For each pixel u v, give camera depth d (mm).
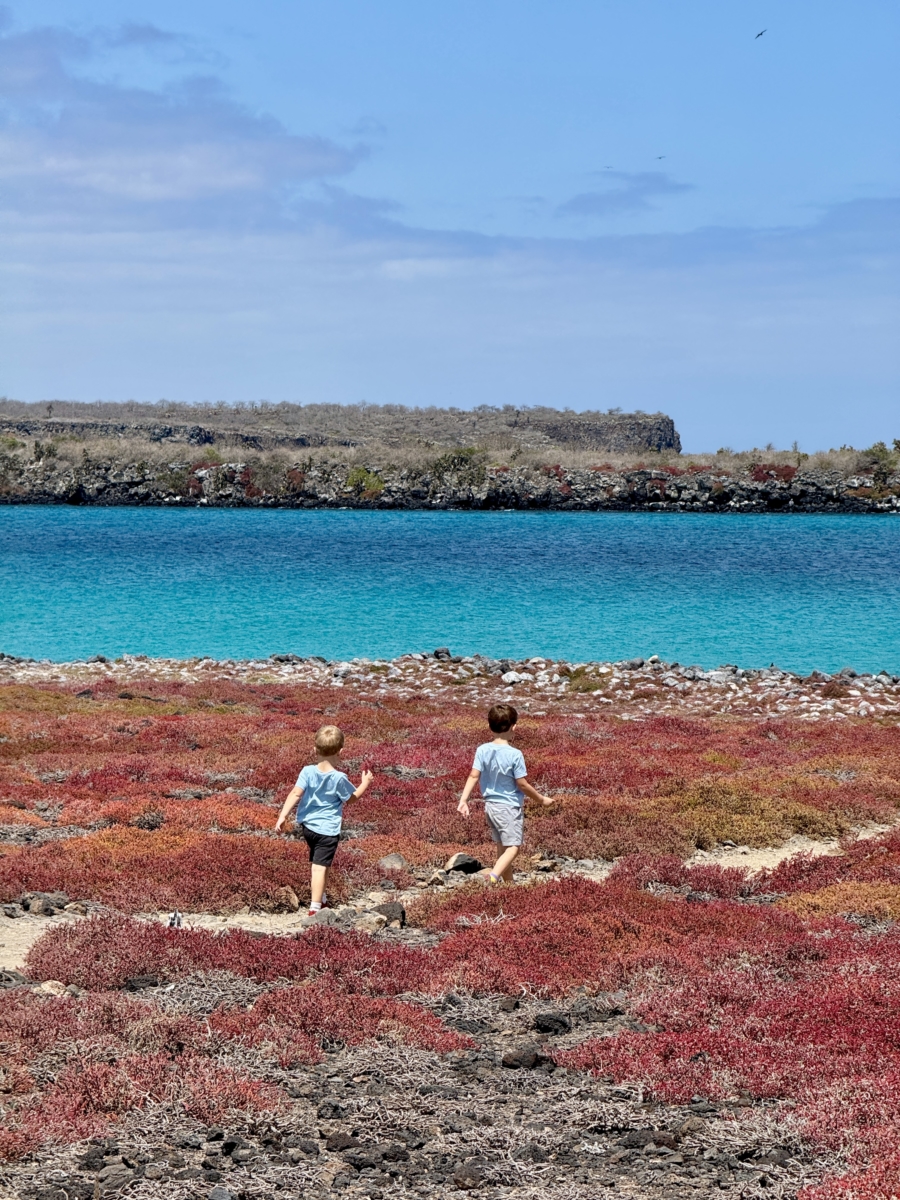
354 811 20203
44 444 175875
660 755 26547
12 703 32062
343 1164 7238
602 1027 10156
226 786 22500
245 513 149250
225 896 14367
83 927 12109
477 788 22469
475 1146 7461
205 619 58062
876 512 147625
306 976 11188
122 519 135000
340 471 165500
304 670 42625
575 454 177000
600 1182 7023
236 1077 8383
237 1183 6828
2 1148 7148
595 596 67125
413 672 42219
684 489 154625
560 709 35531
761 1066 8688
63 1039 8914
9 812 18797
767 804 20766
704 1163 7266
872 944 12227
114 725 28922
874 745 28219
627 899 14078
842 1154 7215
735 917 13664
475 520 137250
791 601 64875
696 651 49344
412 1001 10680
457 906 13891
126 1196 6613
